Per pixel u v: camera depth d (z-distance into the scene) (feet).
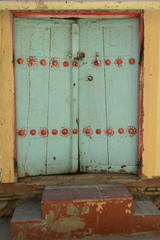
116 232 10.23
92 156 12.32
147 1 10.42
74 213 9.96
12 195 11.54
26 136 11.89
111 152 12.29
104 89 12.11
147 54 11.35
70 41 11.85
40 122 11.99
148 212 10.40
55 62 11.84
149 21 11.17
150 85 11.50
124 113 12.14
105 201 10.01
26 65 11.66
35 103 11.88
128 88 12.02
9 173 11.41
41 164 12.14
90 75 12.04
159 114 11.65
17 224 9.75
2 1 10.10
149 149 11.78
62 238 10.06
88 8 10.48
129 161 12.27
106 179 11.84
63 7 10.36
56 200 9.88
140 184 11.94
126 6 10.50
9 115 11.18
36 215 10.18
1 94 11.03
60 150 12.20
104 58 12.00
